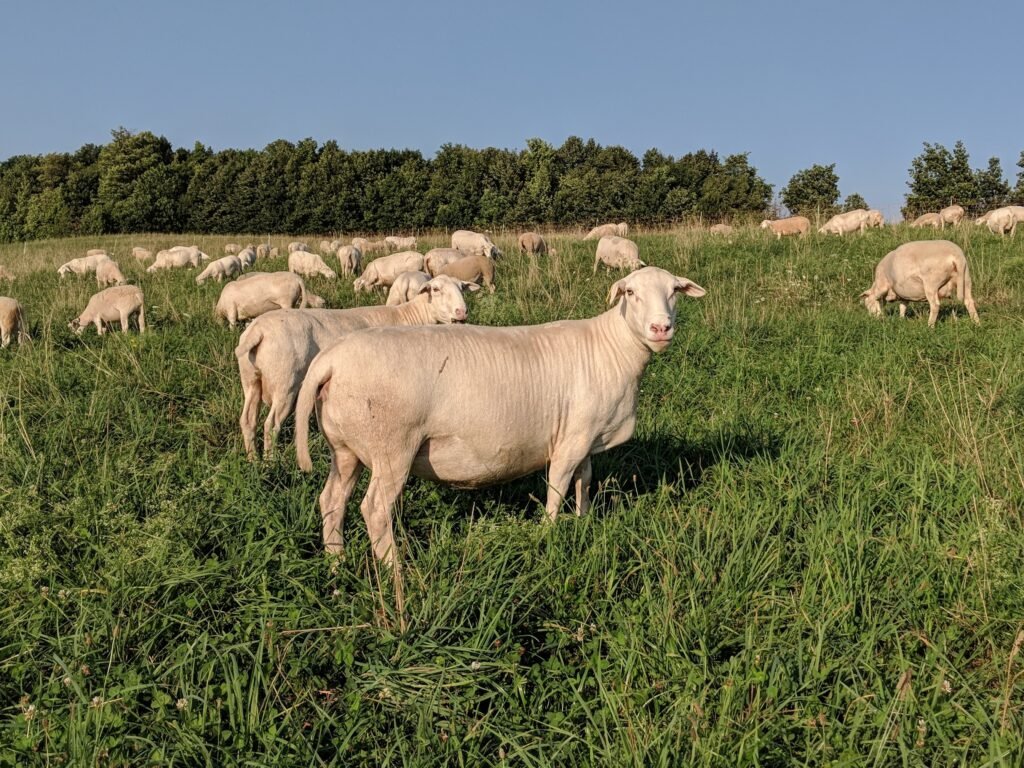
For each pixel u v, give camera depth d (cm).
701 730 290
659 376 835
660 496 501
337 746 293
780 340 987
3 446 553
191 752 285
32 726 295
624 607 374
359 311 729
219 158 6956
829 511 464
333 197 6138
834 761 280
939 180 4372
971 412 659
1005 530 421
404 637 341
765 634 354
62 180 7919
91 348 1014
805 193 5812
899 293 1148
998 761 268
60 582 389
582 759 289
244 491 472
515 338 462
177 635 350
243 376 673
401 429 420
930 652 340
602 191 6062
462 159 6562
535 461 473
